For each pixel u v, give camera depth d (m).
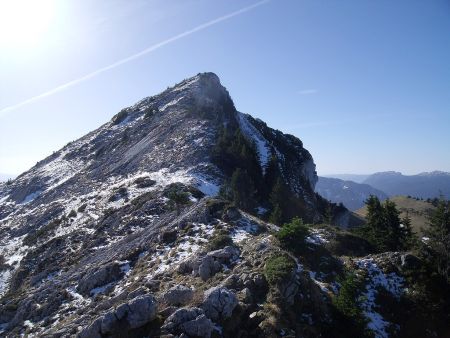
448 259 34.78
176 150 86.81
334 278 30.67
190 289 24.09
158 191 62.41
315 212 90.31
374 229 49.78
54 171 122.44
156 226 48.66
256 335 20.81
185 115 111.44
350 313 23.88
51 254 56.19
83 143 137.00
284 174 105.88
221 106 126.81
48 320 34.12
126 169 90.88
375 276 32.56
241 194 61.69
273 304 22.73
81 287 38.62
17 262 62.34
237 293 24.23
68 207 80.44
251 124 141.00
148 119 123.56
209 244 33.97
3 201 119.38
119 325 20.86
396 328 28.27
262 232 39.81
